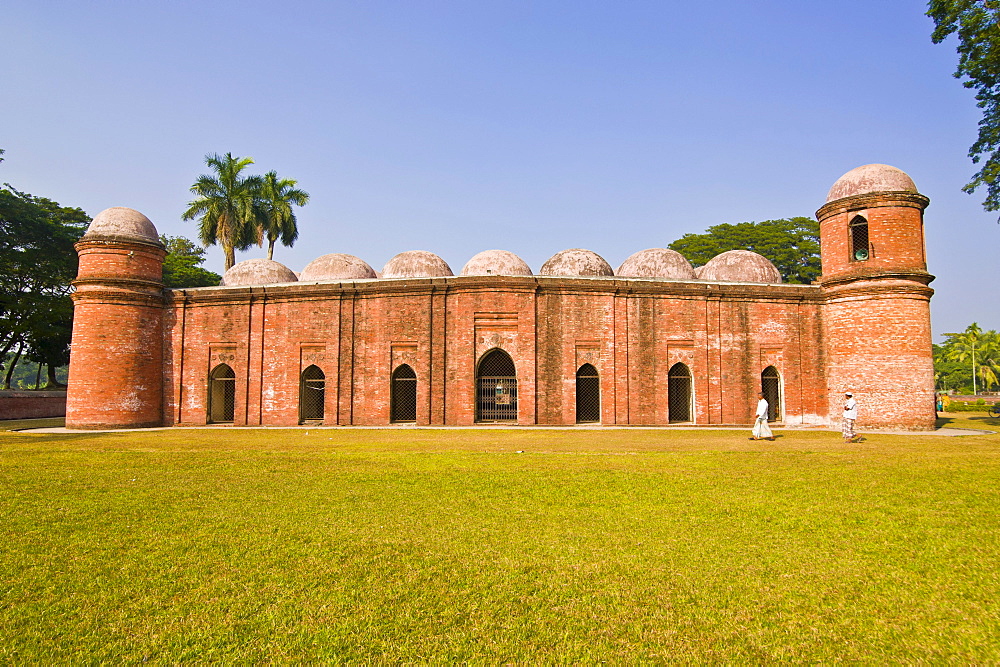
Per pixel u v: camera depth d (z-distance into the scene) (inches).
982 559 186.1
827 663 123.3
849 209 653.3
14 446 486.9
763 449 443.2
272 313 714.8
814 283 719.1
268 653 126.3
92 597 156.3
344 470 348.8
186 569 176.9
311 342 701.3
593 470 343.9
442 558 186.9
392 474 333.7
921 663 122.9
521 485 299.7
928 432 594.6
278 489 293.4
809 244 1433.3
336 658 123.9
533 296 675.4
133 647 129.1
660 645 130.6
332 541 204.2
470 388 667.4
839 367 652.7
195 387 724.0
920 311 623.8
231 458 404.5
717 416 688.4
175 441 523.8
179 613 146.6
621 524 225.8
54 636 134.6
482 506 255.0
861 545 200.1
